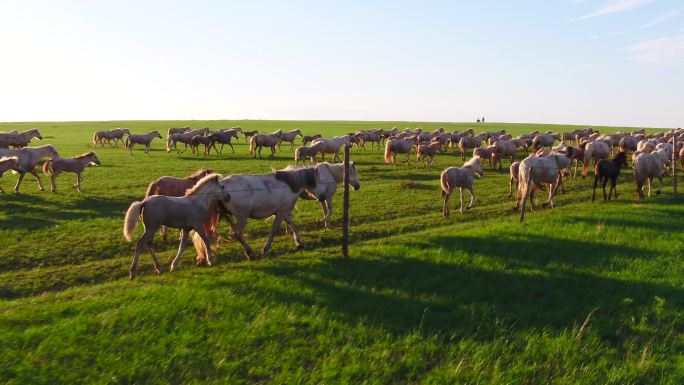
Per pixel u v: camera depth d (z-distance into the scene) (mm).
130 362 6816
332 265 11242
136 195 22359
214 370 6781
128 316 8078
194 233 12055
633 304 9188
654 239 13398
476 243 13078
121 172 30047
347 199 11750
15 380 6242
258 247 13836
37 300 9070
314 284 10016
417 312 8812
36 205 19438
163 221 11000
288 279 10250
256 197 12422
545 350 7500
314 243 14359
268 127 97500
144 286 9867
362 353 7336
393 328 8180
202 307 8641
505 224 15594
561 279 10445
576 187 25516
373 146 52781
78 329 7566
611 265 11250
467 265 11289
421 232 15133
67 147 47812
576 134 47156
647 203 19625
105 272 11594
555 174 19562
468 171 18781
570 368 7039
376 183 26984
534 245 12852
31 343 7184
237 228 12383
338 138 38125
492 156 33312
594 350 7578
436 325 8336
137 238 14742
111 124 102438
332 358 7145
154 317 8102
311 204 20438
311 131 85688
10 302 9008
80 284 10906
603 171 21000
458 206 20547
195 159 38281
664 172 29266
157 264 11375
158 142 57031
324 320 8328
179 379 6566
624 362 7199
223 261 12609
